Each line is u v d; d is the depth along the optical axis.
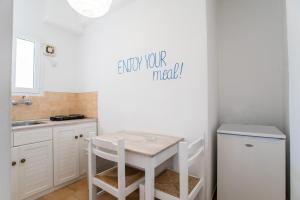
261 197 1.41
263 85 1.91
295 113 1.22
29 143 1.75
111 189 1.29
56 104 2.54
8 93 0.39
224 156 1.54
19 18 2.16
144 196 1.30
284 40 1.66
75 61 2.80
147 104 1.96
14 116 2.10
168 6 1.79
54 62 2.52
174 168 1.72
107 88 2.38
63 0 2.44
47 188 1.90
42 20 2.38
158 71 1.87
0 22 0.38
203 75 1.59
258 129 1.60
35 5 2.31
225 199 1.53
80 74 2.77
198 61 1.61
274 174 1.37
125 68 2.16
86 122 2.34
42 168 1.86
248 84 1.98
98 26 2.48
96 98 2.53
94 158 1.47
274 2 1.85
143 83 1.99
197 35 1.62
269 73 1.88
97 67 2.51
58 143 2.01
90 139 1.45
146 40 1.96
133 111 2.09
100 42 2.46
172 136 1.76
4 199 0.39
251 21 1.96
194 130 1.64
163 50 1.83
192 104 1.65
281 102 1.82
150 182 1.25
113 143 1.27
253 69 1.95
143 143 1.51
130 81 2.12
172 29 1.76
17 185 1.66
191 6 1.65
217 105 2.05
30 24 2.26
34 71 2.32
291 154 1.26
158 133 1.88
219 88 2.12
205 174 1.56
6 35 0.39
